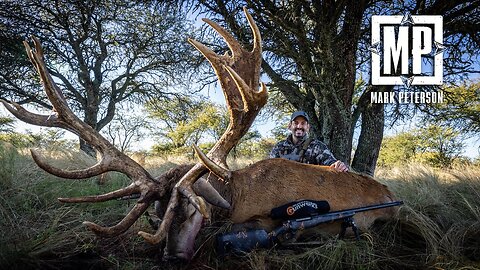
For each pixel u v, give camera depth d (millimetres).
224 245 2619
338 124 7367
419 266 2674
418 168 6062
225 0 7270
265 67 8164
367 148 8203
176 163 7043
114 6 13859
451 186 4742
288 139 4668
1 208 2984
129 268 2463
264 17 6883
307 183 3139
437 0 7148
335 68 7066
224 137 2828
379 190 3414
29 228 2887
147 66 17750
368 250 2717
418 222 3191
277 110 10930
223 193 2936
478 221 3285
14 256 2367
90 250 2688
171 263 2490
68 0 12516
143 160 7926
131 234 2920
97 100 17172
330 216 2893
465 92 10742
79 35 14938
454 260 2707
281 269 2479
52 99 2643
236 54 2836
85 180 4418
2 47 10320
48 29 13188
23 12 12250
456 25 7676
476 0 7250
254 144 23750
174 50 15570
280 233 2748
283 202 2986
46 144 6117
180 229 2459
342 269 2559
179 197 2477
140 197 2500
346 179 3322
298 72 7859
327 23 6727
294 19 6668
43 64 2631
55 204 3459
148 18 15375
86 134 2639
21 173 3861
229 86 2758
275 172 3146
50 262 2477
